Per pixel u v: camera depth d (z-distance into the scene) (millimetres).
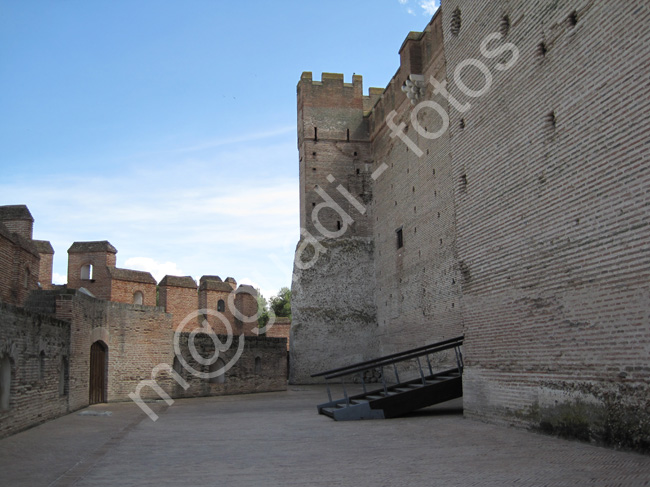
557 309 11891
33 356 15086
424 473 8688
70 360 18734
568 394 11461
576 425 11188
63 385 18484
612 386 10281
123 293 37281
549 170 12328
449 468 9008
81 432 14266
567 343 11555
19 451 11273
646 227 9648
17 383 13883
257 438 13383
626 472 8164
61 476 8938
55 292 21844
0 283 21688
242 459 10406
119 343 23484
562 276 11773
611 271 10414
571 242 11531
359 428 14898
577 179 11414
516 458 9648
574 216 11469
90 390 21531
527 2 13336
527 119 13172
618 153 10344
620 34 10375
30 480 8641
